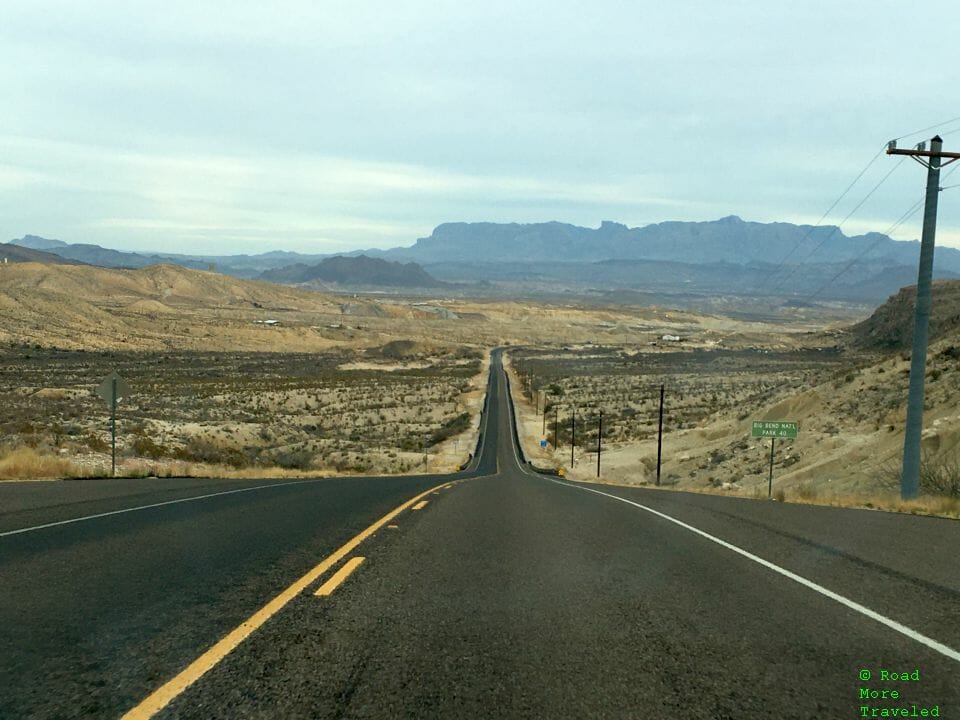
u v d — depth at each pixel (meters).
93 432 38.56
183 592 7.66
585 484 36.19
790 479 38.34
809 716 4.82
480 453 78.31
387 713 4.73
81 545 10.16
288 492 19.38
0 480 21.11
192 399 82.56
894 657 6.01
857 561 9.98
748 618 7.11
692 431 72.44
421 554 10.10
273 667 5.51
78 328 173.50
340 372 147.88
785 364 147.88
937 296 158.00
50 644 5.91
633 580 8.73
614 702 4.98
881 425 42.38
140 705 4.77
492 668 5.59
